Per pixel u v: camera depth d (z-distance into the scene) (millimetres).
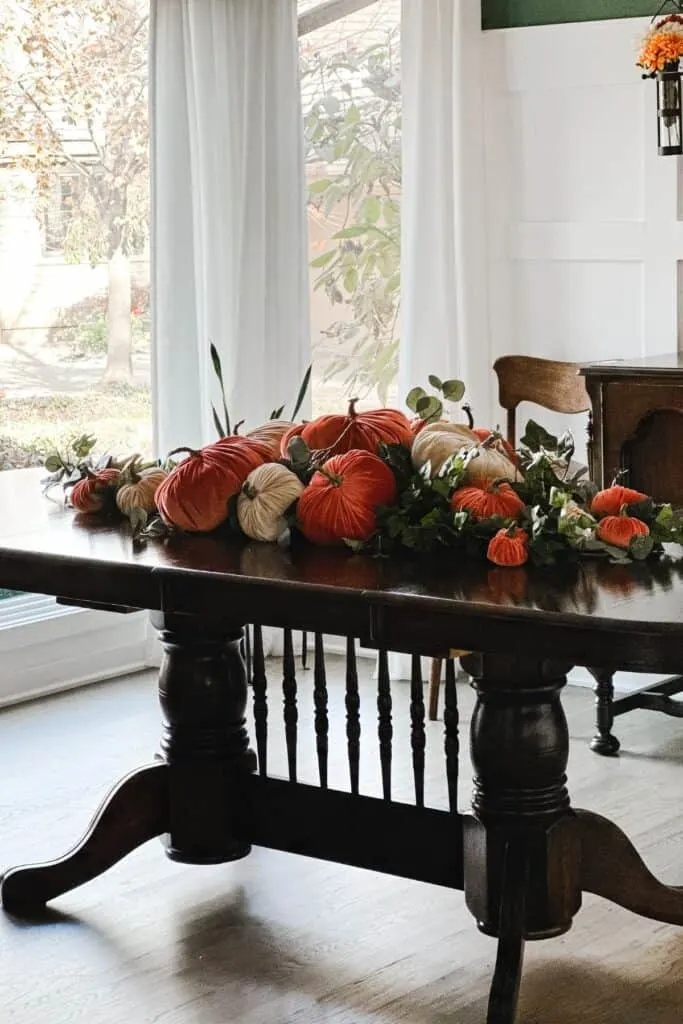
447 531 2541
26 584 2758
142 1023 2748
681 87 4273
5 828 3697
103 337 5039
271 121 5012
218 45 4863
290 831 3148
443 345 4910
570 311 4859
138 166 5082
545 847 2764
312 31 5188
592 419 4105
